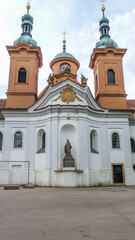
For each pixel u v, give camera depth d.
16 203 11.73
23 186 23.00
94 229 6.43
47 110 26.75
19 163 26.94
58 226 6.80
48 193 17.14
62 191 18.97
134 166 29.59
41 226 6.79
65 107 26.27
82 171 24.48
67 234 5.90
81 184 24.06
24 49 32.59
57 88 27.67
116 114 29.47
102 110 29.12
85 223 7.18
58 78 35.47
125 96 32.12
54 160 24.83
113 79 33.28
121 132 29.19
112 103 31.75
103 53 33.69
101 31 38.28
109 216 8.30
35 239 5.45
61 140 26.48
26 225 6.92
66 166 24.39
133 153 30.08
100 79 32.66
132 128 31.14
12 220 7.62
